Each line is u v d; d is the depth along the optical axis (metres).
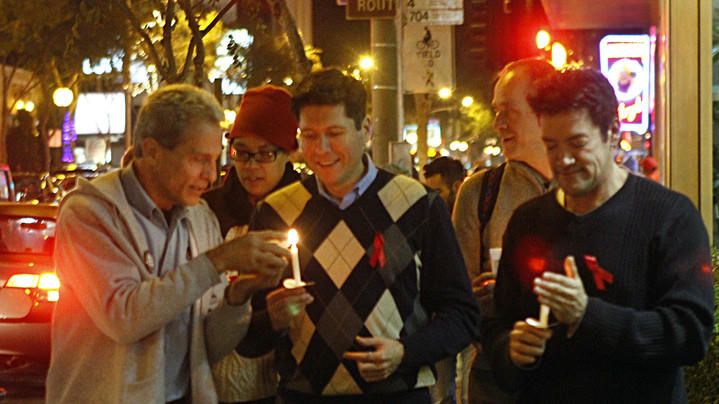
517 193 4.88
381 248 3.83
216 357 3.79
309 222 3.92
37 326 8.92
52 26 31.23
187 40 20.70
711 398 5.72
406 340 3.73
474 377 4.93
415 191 3.93
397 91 14.96
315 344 3.84
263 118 4.88
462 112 68.88
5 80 42.34
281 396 3.99
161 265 3.69
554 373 3.53
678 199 3.46
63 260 3.56
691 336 3.29
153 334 3.54
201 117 3.57
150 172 3.64
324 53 41.31
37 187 28.97
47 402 3.64
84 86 59.97
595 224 3.46
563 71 3.39
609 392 3.43
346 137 3.82
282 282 3.95
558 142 3.37
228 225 5.01
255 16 15.58
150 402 3.51
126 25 20.47
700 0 7.15
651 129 16.25
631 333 3.26
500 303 3.81
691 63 7.18
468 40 26.75
